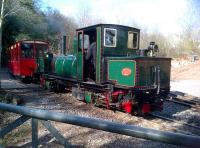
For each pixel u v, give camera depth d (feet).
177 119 32.94
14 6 62.54
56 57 54.03
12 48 86.02
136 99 32.17
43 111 8.86
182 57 147.64
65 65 48.08
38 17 120.78
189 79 89.92
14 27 119.55
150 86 32.94
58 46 130.21
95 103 37.91
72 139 23.80
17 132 25.04
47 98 44.68
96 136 24.50
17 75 72.95
